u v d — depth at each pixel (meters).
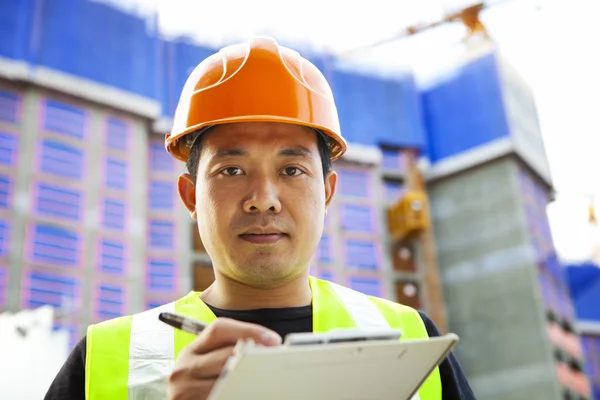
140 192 6.20
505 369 7.02
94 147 6.03
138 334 1.40
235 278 1.38
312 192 1.38
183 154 1.61
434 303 7.32
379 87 7.86
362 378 0.98
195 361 0.98
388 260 7.22
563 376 6.78
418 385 1.09
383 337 0.93
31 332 4.14
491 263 7.34
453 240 7.62
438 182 7.88
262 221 1.31
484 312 7.25
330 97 1.55
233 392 0.85
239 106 1.39
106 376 1.33
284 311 1.41
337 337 0.88
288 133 1.40
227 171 1.37
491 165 7.59
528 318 6.99
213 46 6.93
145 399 1.31
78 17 6.27
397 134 7.77
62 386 1.33
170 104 6.66
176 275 6.09
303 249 1.35
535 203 7.60
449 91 8.02
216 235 1.34
